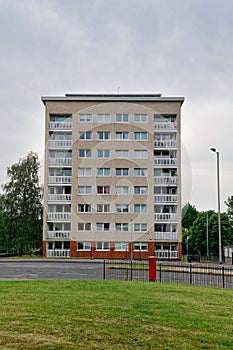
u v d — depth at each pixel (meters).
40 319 8.93
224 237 67.50
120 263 28.64
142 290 14.48
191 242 74.31
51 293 13.20
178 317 9.64
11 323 8.49
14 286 15.38
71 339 7.45
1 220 57.47
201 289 15.58
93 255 47.50
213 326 8.88
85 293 13.30
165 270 24.38
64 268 28.50
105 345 7.18
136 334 7.93
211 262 44.09
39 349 6.85
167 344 7.36
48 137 51.62
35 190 58.56
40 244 57.97
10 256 53.78
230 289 16.19
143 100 51.47
